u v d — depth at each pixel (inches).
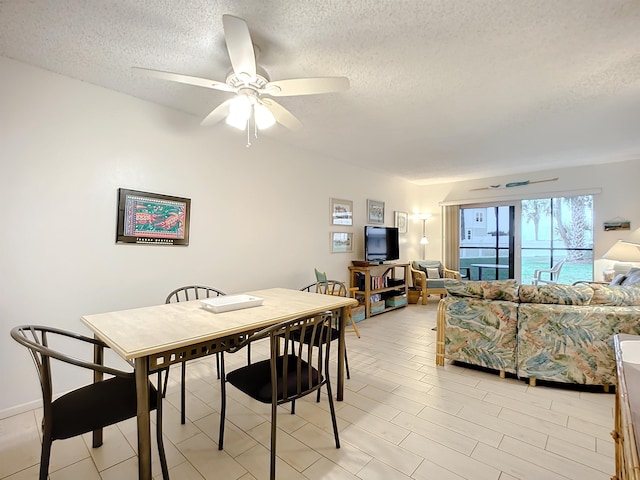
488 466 63.4
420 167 203.8
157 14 65.6
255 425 78.0
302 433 74.6
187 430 76.0
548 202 224.1
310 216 168.1
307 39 73.4
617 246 150.3
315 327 66.4
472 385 98.9
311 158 168.2
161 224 110.0
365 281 183.9
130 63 84.5
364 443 70.8
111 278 99.2
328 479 60.2
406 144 154.9
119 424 78.9
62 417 52.2
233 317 70.2
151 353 50.6
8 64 81.6
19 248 83.5
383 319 183.6
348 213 193.6
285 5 62.6
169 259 112.6
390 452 67.7
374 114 117.3
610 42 74.3
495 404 87.4
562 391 94.9
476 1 61.4
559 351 94.6
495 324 103.6
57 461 65.6
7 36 72.7
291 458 66.1
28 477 61.2
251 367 73.0
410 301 230.8
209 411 84.4
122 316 70.7
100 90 97.0
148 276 107.3
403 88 97.3
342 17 66.1
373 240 200.1
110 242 99.0
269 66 84.4
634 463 21.7
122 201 100.8
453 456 66.4
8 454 67.8
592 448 68.6
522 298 101.4
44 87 87.0
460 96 102.7
